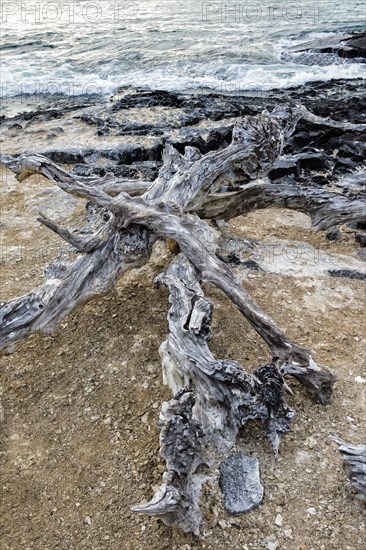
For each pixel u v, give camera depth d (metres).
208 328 4.93
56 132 12.65
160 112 14.09
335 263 7.30
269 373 4.72
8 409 5.28
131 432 4.93
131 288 6.73
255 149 7.19
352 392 5.25
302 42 23.59
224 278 5.60
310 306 6.46
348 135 11.13
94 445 4.86
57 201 9.24
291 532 4.05
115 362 5.67
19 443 4.95
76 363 5.71
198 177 6.78
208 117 13.38
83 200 9.23
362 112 13.14
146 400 5.20
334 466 4.52
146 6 33.69
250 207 7.46
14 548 4.12
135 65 20.80
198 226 6.61
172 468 3.96
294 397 5.15
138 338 5.94
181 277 5.72
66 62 21.39
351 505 4.22
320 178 9.42
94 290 5.72
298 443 4.72
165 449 4.00
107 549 4.07
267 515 4.16
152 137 11.88
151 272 6.99
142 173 9.88
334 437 4.36
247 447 4.66
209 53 22.20
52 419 5.14
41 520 4.30
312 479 4.41
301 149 10.75
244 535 4.04
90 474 4.61
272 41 24.11
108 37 25.30
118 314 6.31
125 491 4.45
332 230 8.08
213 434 4.54
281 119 8.33
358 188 9.12
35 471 4.68
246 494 4.24
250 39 24.47
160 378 5.40
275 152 7.48
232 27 26.92
